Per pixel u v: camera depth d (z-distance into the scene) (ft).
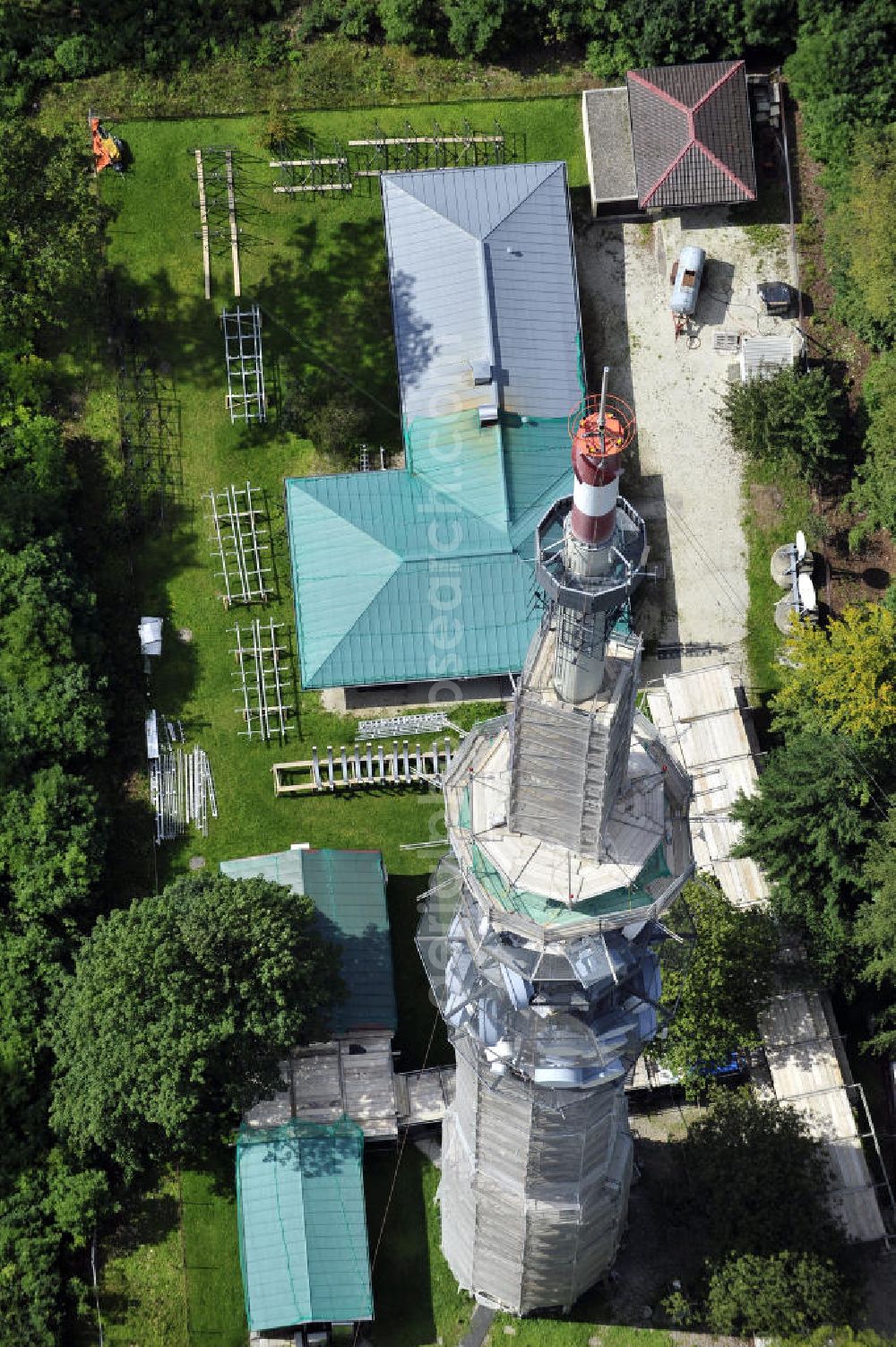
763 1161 419.33
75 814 453.58
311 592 465.47
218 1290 437.99
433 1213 440.45
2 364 484.74
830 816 434.71
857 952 441.68
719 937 431.02
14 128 469.16
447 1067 445.37
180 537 483.51
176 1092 414.21
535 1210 401.70
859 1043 454.40
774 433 474.90
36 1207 433.48
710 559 485.15
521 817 351.46
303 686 460.55
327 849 460.55
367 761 467.52
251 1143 431.43
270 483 486.38
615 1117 395.34
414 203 486.79
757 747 469.57
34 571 465.06
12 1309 428.15
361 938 448.65
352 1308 421.59
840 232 486.79
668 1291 437.17
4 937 447.42
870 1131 442.50
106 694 468.34
